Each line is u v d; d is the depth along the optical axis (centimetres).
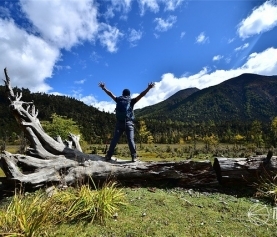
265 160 735
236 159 744
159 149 7231
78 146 960
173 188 710
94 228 448
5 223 417
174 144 10138
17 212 441
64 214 479
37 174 641
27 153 742
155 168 727
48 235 415
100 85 773
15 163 652
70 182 675
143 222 474
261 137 7306
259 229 473
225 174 718
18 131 4641
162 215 509
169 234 434
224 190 714
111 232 437
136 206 548
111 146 761
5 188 639
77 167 706
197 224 479
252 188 716
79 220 472
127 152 5925
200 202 600
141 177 730
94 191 574
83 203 499
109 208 494
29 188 632
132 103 768
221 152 5834
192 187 725
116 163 743
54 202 495
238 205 584
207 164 733
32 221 417
